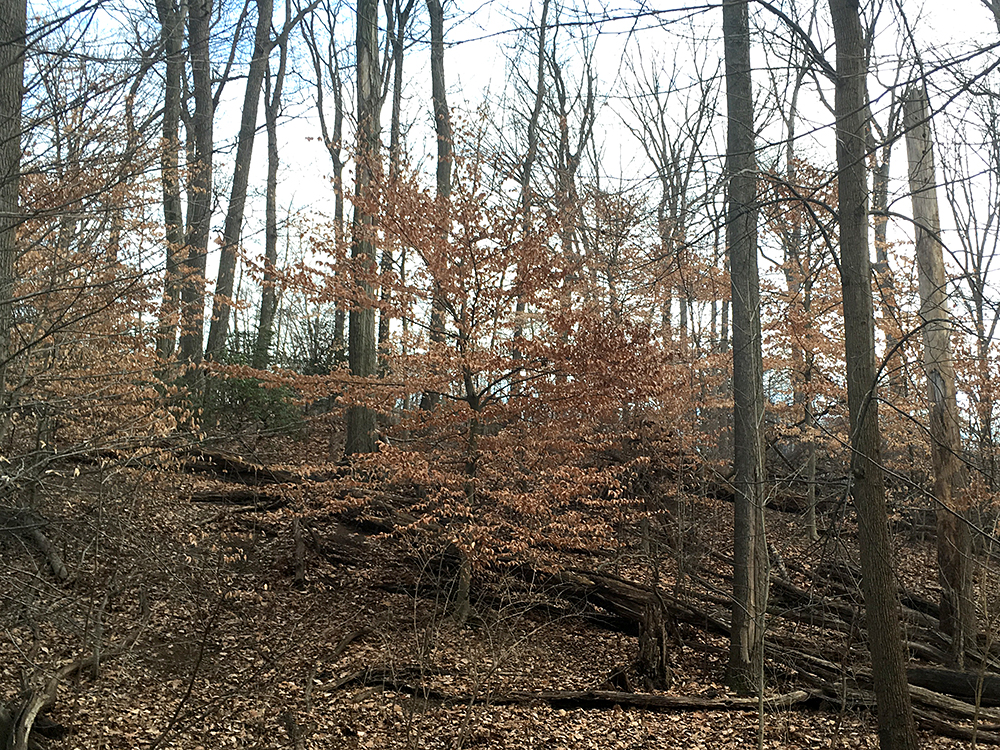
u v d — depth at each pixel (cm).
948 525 1034
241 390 1473
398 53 1700
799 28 575
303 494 1228
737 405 958
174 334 1062
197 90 1280
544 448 1039
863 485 580
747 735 827
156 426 809
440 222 999
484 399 1080
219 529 1178
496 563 1019
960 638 980
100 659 755
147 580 803
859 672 940
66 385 711
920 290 1059
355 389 1060
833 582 1144
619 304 1075
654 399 1198
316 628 986
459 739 746
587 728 823
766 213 794
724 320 1478
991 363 1057
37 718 673
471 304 1057
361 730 766
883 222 1230
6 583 563
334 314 2017
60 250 637
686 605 1101
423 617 1077
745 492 939
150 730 702
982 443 1082
